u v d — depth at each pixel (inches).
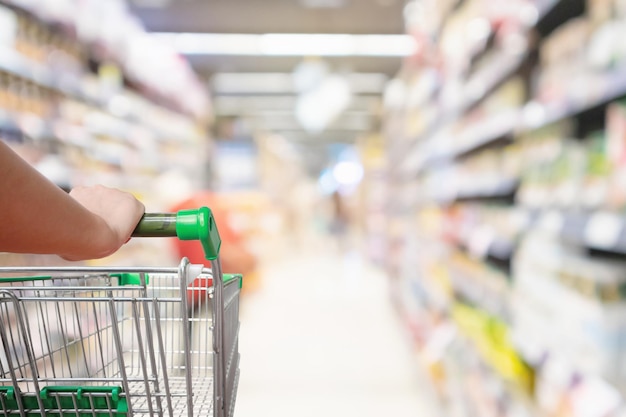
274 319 231.6
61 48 160.1
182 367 44.6
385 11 304.5
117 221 31.5
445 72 144.6
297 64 407.5
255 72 430.3
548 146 80.0
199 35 340.5
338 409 129.2
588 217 62.0
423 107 183.3
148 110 264.2
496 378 90.8
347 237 669.9
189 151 363.6
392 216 287.4
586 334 60.9
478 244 105.4
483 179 113.7
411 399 135.8
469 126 123.4
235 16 311.4
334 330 211.0
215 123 541.3
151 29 330.3
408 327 191.8
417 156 196.1
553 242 72.7
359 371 158.2
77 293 49.4
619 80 54.3
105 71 204.2
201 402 40.3
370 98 513.3
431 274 160.2
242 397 137.2
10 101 126.6
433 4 162.1
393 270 264.4
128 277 49.1
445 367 125.9
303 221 873.5
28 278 41.9
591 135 70.9
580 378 62.9
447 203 143.9
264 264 411.5
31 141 136.1
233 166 524.4
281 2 290.7
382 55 382.9
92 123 181.6
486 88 109.0
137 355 56.8
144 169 252.7
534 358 75.3
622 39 56.7
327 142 841.5
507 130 91.0
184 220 31.5
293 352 179.2
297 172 1071.0
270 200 586.2
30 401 34.6
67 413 34.8
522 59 90.6
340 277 370.3
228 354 38.8
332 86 347.6
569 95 67.6
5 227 26.7
